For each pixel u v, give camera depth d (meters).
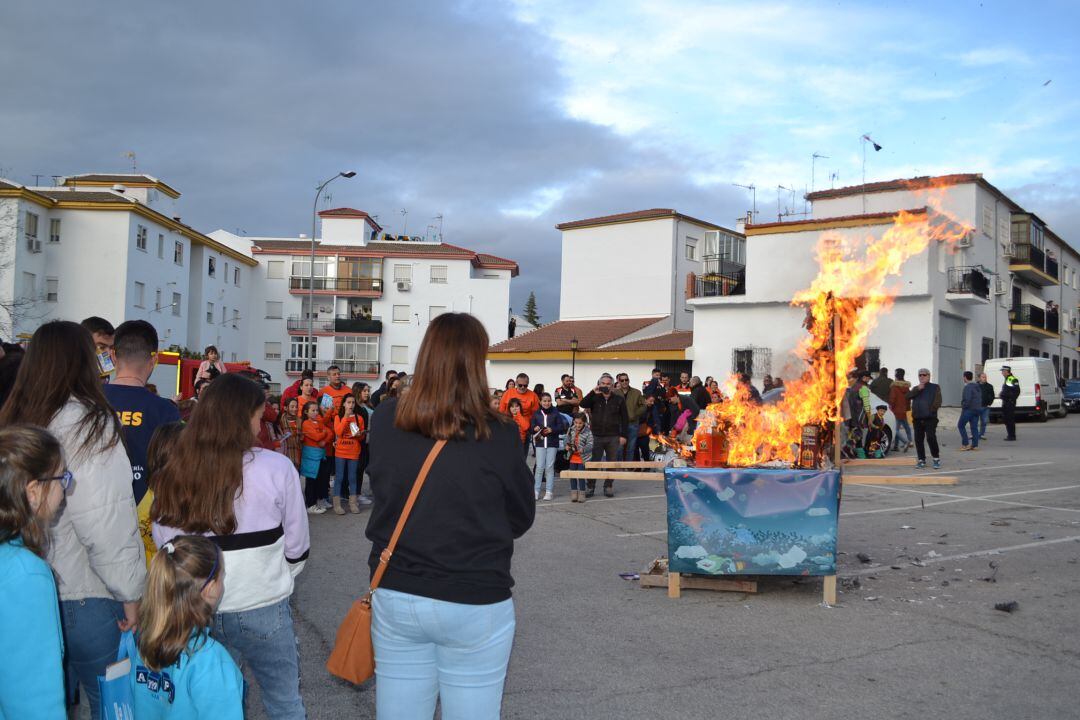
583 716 3.97
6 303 33.62
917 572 6.81
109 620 2.95
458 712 2.49
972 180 30.64
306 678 4.54
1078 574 6.63
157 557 2.52
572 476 6.52
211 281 47.31
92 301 36.16
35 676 2.19
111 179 42.25
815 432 6.41
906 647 4.94
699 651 4.90
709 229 39.81
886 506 10.27
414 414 2.52
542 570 7.07
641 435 14.41
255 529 2.99
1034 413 26.59
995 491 11.31
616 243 39.56
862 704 4.09
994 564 6.99
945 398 27.83
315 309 55.28
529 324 76.38
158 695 2.53
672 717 3.95
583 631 5.31
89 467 2.77
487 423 2.56
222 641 3.00
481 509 2.51
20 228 34.34
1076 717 3.91
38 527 2.32
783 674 4.51
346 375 54.97
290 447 10.02
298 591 6.35
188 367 15.56
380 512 2.58
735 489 5.96
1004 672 4.51
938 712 3.98
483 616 2.48
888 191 31.59
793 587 6.41
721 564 5.97
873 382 17.67
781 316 29.11
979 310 31.38
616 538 8.57
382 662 2.56
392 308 55.91
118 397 3.65
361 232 57.47
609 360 33.97
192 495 2.91
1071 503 10.13
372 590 2.59
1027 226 35.62
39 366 2.91
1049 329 39.69
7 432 2.30
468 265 56.19
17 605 2.17
